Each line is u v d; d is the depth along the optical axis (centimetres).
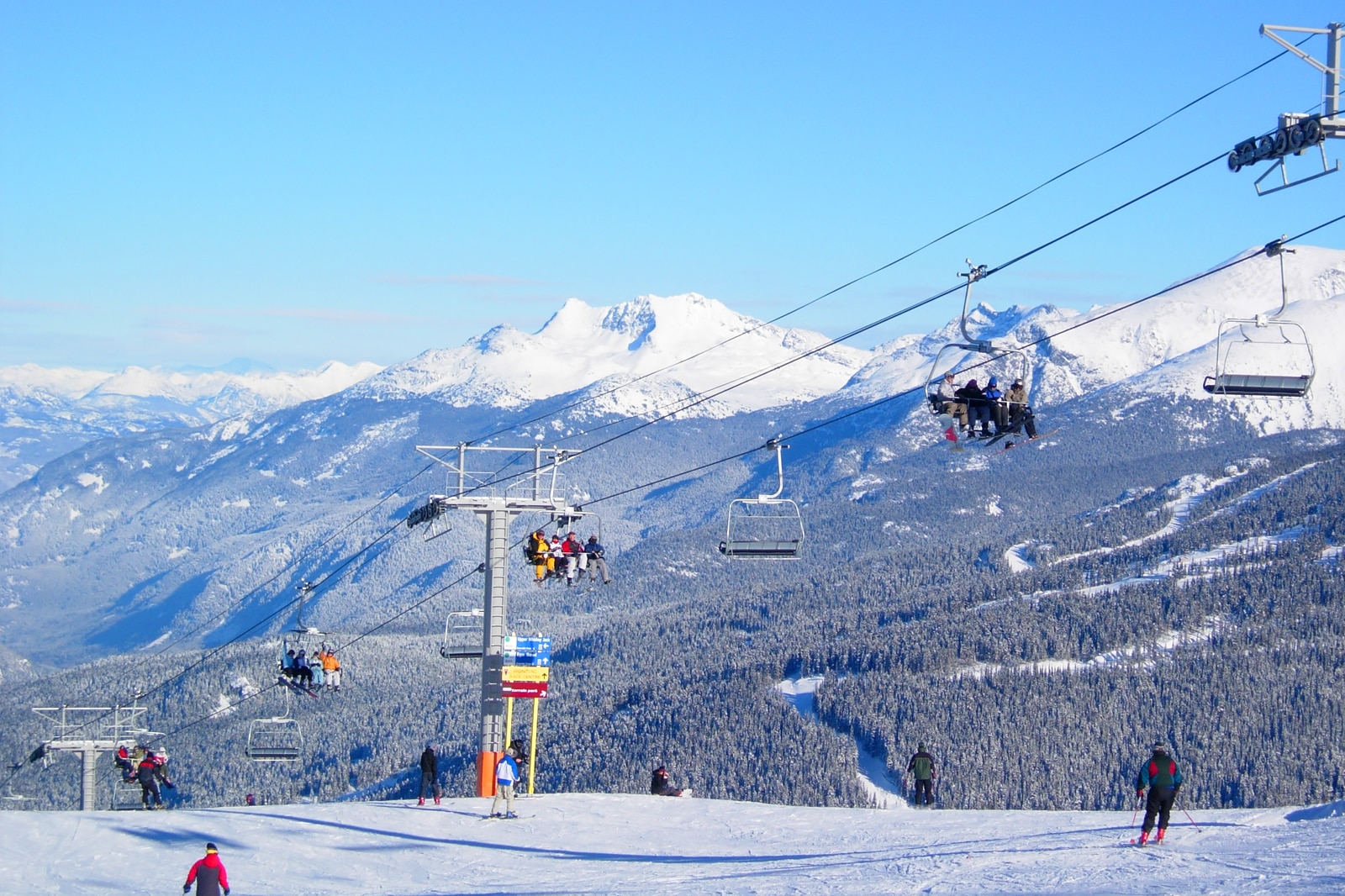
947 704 16600
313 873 3266
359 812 4075
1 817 3953
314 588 5900
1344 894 2072
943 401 3155
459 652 4991
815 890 2559
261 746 7388
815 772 15162
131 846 3569
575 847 3425
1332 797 13712
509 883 3011
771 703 17812
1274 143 2244
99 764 14012
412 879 3158
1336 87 2186
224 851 3500
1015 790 14375
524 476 4778
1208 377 2738
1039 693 16825
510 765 3922
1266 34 2189
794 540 3928
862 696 17138
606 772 16250
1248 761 14450
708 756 16250
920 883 2539
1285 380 2716
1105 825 3166
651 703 18950
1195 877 2359
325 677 5769
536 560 4647
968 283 3159
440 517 4644
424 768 4253
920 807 4094
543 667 4588
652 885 2809
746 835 3519
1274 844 2638
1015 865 2653
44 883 3206
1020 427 3130
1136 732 15462
